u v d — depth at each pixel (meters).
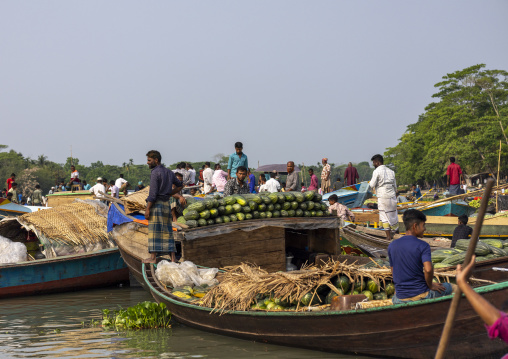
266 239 10.45
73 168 26.50
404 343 5.75
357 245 12.27
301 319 6.41
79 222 13.40
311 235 11.63
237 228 9.98
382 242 11.95
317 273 7.05
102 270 12.76
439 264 8.59
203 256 9.94
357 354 6.27
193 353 6.72
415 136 86.94
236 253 10.16
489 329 3.10
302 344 6.68
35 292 11.95
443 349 3.38
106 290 12.64
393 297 6.09
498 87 75.94
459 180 19.50
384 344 5.91
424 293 5.80
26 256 12.72
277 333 6.82
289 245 12.41
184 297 8.25
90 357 6.67
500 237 15.02
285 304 7.14
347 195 22.44
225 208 10.12
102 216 13.97
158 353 6.77
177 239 9.78
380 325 5.82
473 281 7.31
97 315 9.59
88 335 7.94
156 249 9.72
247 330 7.17
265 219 10.19
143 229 11.98
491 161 66.81
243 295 7.15
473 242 3.36
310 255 11.12
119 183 22.41
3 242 12.52
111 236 13.31
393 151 106.06
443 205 18.92
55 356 6.77
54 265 12.10
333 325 6.19
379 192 12.85
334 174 147.75
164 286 8.84
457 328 5.37
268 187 16.88
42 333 8.18
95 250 13.05
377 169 12.86
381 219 12.88
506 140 66.75
